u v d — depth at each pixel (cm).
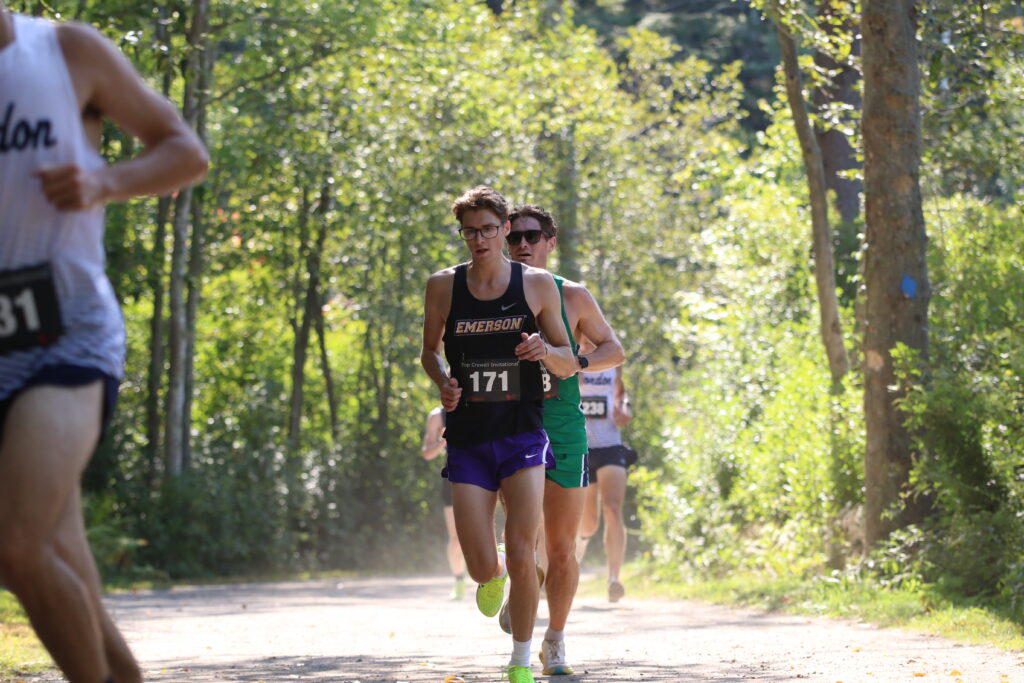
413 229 6769
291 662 1708
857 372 3303
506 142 7238
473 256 1351
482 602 1390
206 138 5597
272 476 6353
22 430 729
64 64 767
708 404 3972
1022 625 1916
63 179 723
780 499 3328
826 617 2362
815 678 1417
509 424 1323
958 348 2658
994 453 2319
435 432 2897
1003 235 3095
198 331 7656
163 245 5919
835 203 4884
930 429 2392
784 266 4797
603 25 10631
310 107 6619
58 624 741
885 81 2716
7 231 750
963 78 3372
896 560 2550
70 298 761
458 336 1337
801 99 3506
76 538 761
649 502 3934
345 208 6775
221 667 1650
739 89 8331
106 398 772
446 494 3152
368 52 6144
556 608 1512
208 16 5516
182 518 5766
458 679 1437
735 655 1706
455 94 6800
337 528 6819
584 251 7869
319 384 7962
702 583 3378
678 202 8069
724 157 5575
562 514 1494
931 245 3228
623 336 7962
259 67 6288
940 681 1383
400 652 1841
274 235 6925
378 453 7131
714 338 4394
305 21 5750
